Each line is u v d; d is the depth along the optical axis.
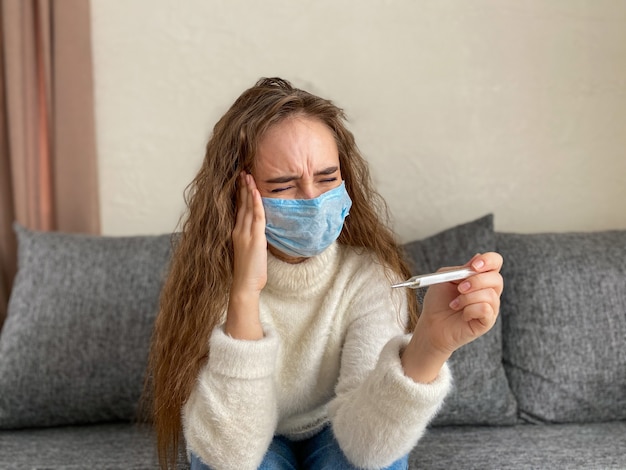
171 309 1.18
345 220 1.21
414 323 1.21
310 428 1.24
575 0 1.89
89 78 1.87
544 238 1.72
